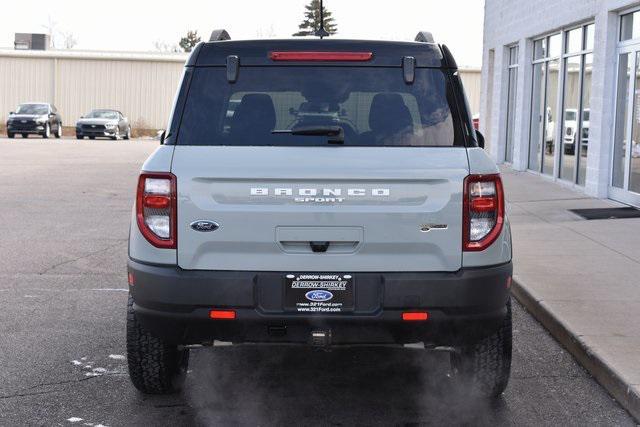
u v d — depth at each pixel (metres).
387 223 4.33
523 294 7.77
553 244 10.29
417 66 4.66
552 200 14.89
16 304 7.59
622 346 5.88
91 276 8.86
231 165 4.34
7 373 5.62
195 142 4.51
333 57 4.66
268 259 4.36
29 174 21.53
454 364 5.43
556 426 4.79
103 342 6.39
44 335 6.57
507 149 23.48
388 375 5.71
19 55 53.00
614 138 14.74
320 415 4.91
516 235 11.01
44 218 13.39
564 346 6.42
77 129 44.91
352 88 4.64
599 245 10.21
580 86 16.64
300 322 4.35
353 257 4.34
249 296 4.33
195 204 4.36
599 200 14.74
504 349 4.89
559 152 18.02
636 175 13.77
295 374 5.72
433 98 4.61
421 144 4.50
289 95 4.64
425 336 4.44
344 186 4.33
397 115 4.57
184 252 4.38
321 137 4.46
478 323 4.43
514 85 22.80
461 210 4.36
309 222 4.33
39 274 8.94
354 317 4.33
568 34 17.64
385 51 4.69
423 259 4.37
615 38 14.60
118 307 7.52
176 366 5.17
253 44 4.70
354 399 5.21
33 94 53.38
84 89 53.59
